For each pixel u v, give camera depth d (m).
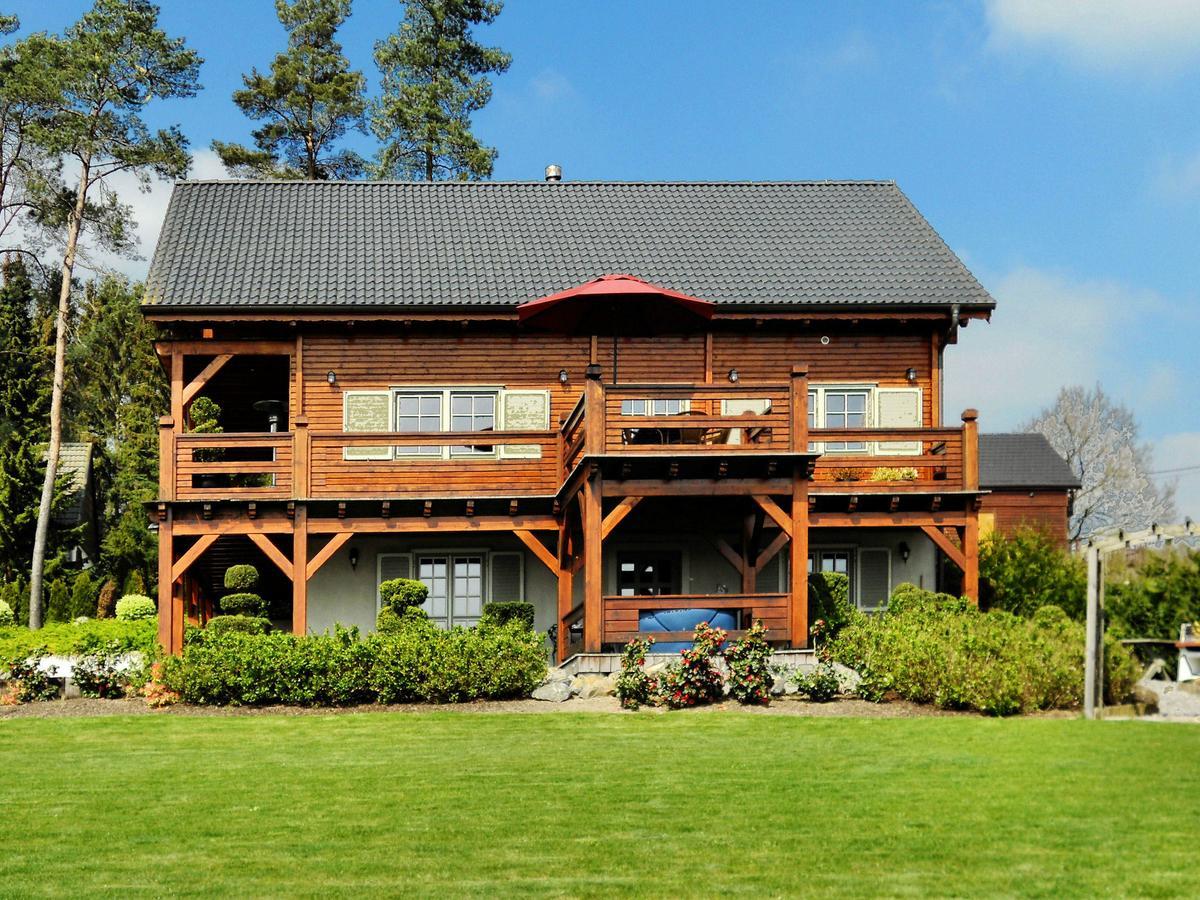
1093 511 57.59
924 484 19.94
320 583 21.48
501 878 8.62
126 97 32.34
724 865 8.73
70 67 31.41
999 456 39.50
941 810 9.86
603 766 11.91
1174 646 14.35
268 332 21.58
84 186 32.34
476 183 25.34
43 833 10.09
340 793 11.17
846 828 9.51
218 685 15.66
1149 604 14.54
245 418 26.70
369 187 25.03
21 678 16.36
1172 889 7.84
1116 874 8.16
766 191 25.41
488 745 13.13
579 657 16.97
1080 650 14.20
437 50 41.62
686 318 19.77
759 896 8.06
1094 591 13.23
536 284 21.97
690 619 17.41
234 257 22.45
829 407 22.12
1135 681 13.91
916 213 24.52
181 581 20.22
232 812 10.62
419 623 17.31
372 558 21.59
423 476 20.06
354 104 42.84
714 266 22.67
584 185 25.53
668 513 20.16
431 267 22.45
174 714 15.34
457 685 15.73
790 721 13.96
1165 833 9.02
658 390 17.41
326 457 19.75
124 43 32.12
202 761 12.73
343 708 15.54
